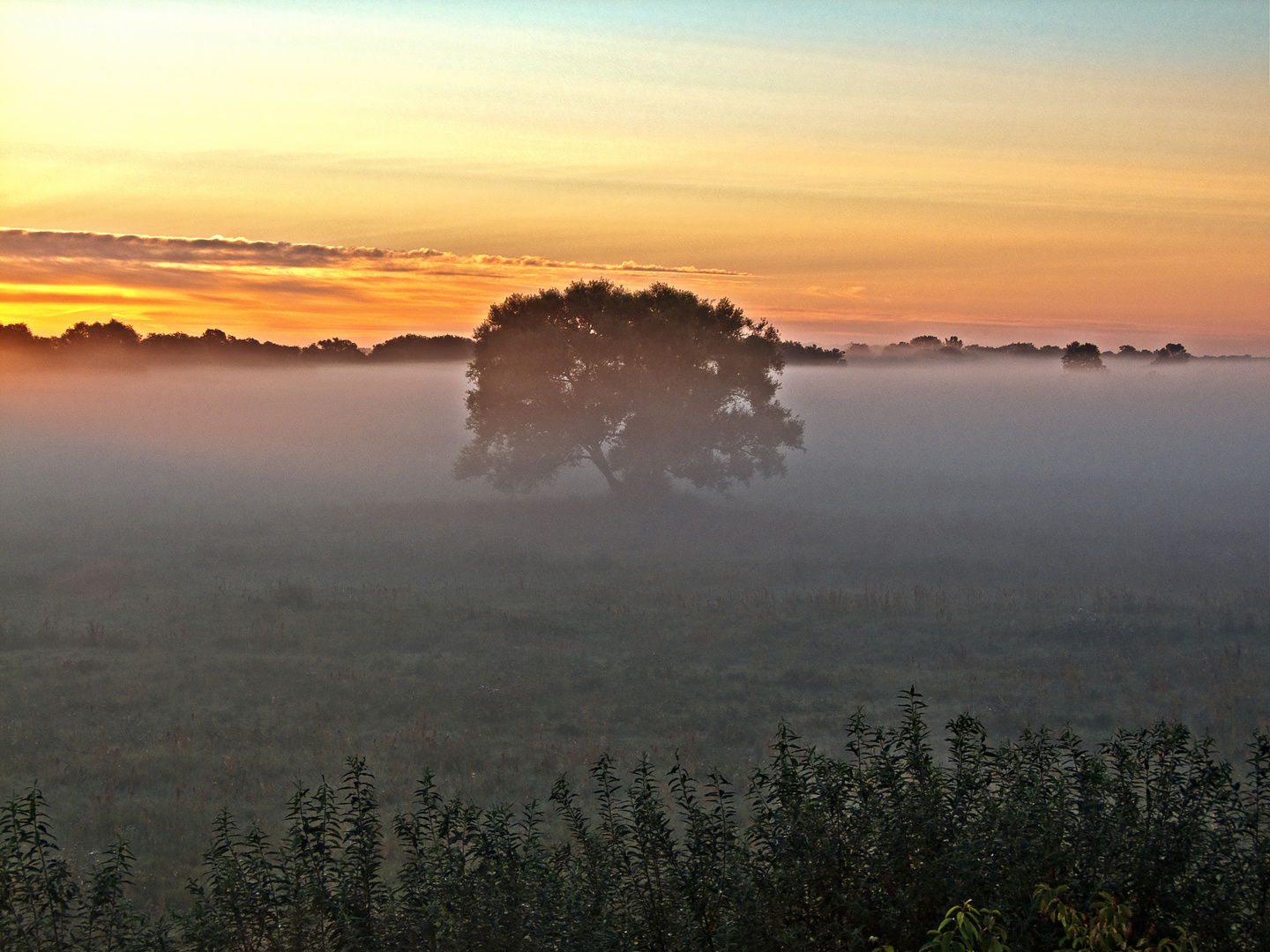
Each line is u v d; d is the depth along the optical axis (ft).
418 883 19.71
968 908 16.51
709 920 19.06
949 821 19.81
